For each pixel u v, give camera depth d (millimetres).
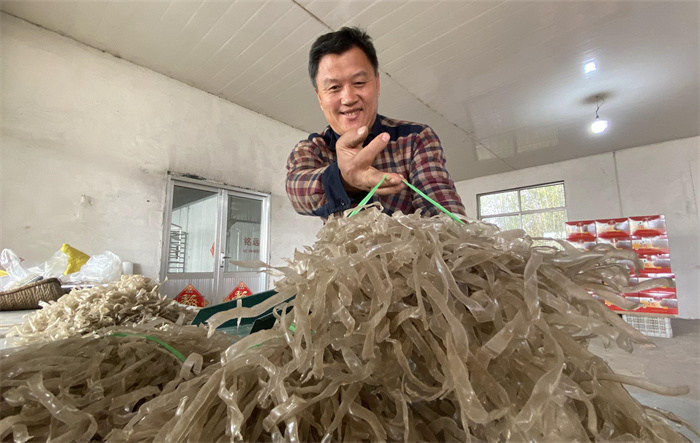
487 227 379
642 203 4824
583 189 5328
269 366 278
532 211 5883
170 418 297
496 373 268
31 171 2326
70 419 317
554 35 2701
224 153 3492
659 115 3973
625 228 3404
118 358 428
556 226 5602
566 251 340
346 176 541
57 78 2500
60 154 2461
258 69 3102
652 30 2652
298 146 897
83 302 833
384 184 485
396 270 308
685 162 4559
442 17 2498
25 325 840
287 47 2828
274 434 250
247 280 3576
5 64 2291
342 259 303
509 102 3705
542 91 3488
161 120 3051
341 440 257
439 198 721
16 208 2250
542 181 5746
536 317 271
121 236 2703
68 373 379
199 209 3295
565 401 253
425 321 268
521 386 267
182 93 3229
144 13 2436
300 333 272
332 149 909
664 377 1638
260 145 3840
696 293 4324
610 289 323
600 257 317
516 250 331
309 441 260
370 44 822
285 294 319
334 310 286
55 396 343
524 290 286
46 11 2363
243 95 3516
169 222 3002
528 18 2541
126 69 2879
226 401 261
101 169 2648
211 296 3275
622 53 2912
